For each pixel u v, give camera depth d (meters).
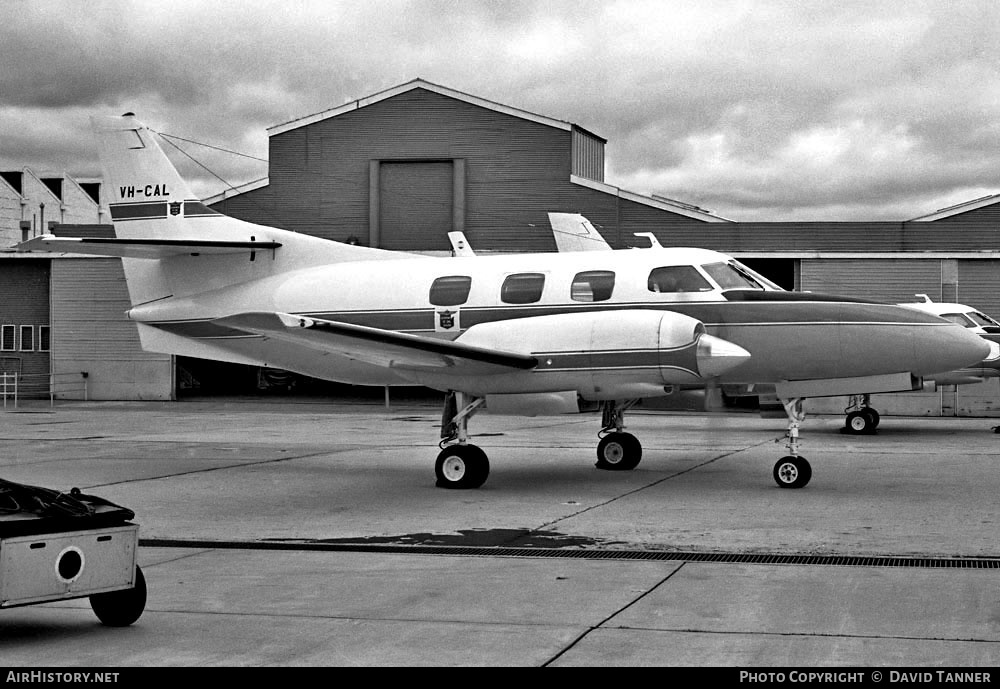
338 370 15.73
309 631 6.42
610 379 12.71
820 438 20.89
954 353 13.21
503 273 14.61
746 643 6.08
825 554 8.78
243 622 6.64
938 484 13.16
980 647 5.94
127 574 6.28
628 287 13.94
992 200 34.81
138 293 17.25
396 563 8.62
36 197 56.19
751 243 35.56
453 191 37.59
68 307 35.09
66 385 35.12
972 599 7.10
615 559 8.71
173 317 16.77
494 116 37.41
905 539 9.39
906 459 16.20
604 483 13.62
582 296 14.05
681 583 7.70
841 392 13.59
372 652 5.96
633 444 14.98
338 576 8.09
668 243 35.97
